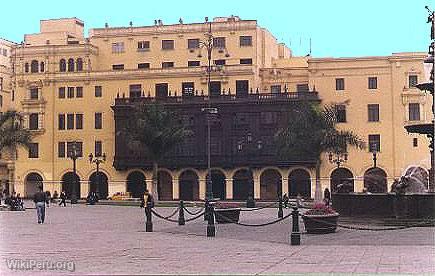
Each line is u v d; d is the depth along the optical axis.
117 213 45.62
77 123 82.50
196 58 82.31
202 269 14.50
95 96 82.19
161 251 18.64
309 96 75.88
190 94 79.62
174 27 83.06
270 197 77.38
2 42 103.44
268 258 16.62
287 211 45.50
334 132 60.47
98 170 78.19
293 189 76.62
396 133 74.75
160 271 14.20
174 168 78.94
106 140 81.62
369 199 27.45
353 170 75.25
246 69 78.06
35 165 83.06
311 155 64.88
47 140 83.06
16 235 25.41
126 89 81.44
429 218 26.20
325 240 21.73
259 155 76.38
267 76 80.38
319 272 13.78
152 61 83.50
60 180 82.50
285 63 86.75
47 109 83.19
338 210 28.80
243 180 77.88
